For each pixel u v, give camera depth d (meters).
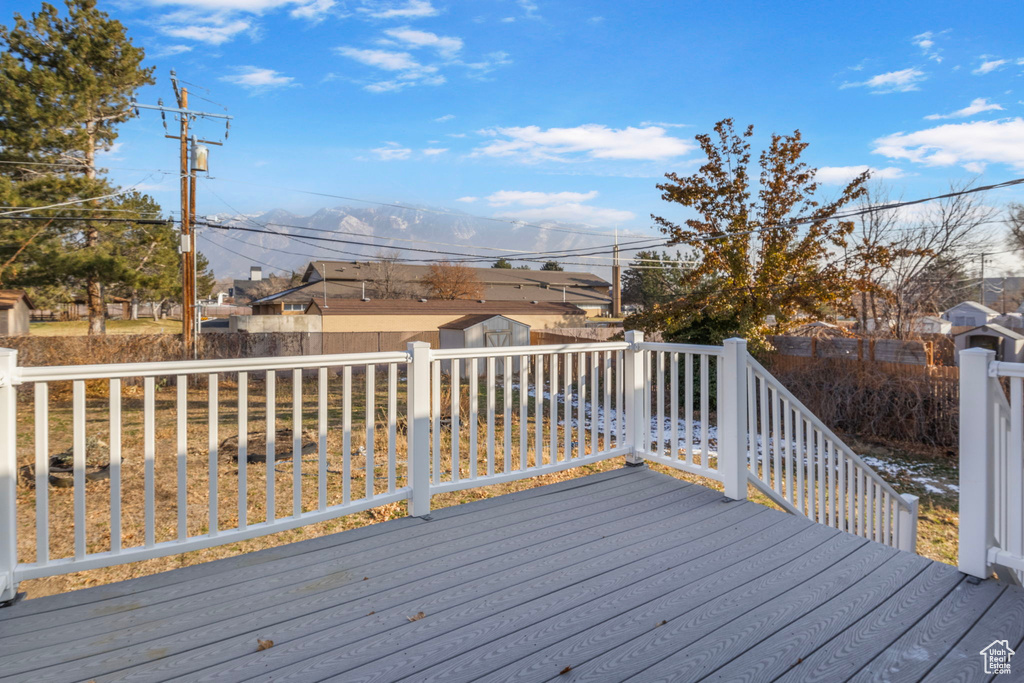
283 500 5.58
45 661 1.94
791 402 3.96
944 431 9.04
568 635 2.12
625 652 2.02
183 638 2.09
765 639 2.09
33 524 4.96
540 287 49.47
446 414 10.77
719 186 12.97
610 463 7.14
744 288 12.12
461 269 43.53
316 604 2.35
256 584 2.53
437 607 2.33
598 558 2.80
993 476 2.55
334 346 21.42
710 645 2.05
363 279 41.44
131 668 1.90
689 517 3.37
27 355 16.06
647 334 12.76
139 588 2.48
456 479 3.54
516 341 20.30
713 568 2.69
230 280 111.81
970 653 1.99
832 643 2.06
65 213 17.73
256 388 16.58
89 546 4.45
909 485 7.31
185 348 17.45
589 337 19.77
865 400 9.95
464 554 2.86
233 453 7.49
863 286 12.14
